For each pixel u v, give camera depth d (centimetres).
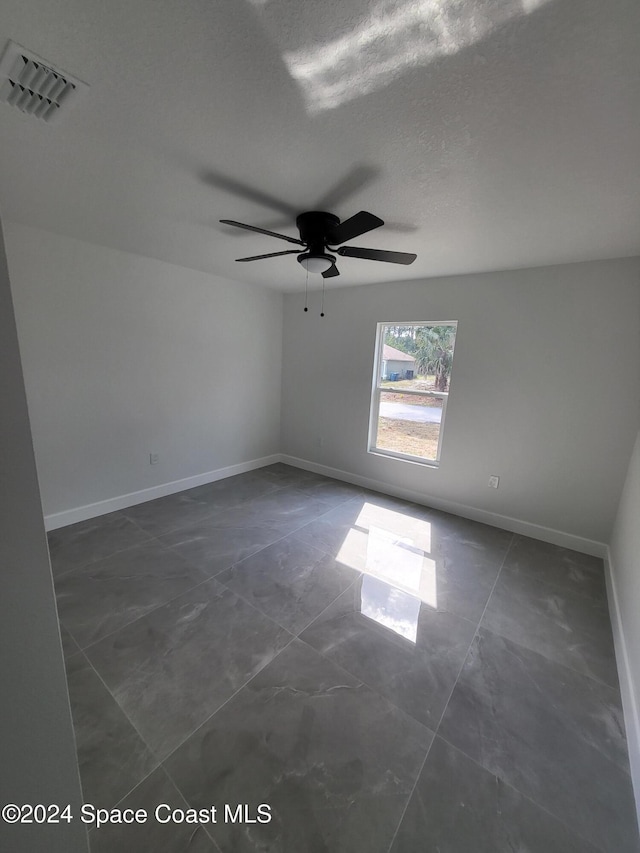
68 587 224
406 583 242
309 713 150
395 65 100
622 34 87
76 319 286
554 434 297
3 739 65
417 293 353
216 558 262
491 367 319
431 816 117
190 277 359
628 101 110
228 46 97
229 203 197
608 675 175
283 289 442
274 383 477
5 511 60
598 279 266
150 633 189
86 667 167
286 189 177
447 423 349
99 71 107
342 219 205
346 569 255
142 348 332
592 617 215
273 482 427
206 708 150
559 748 140
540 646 191
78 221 234
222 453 429
